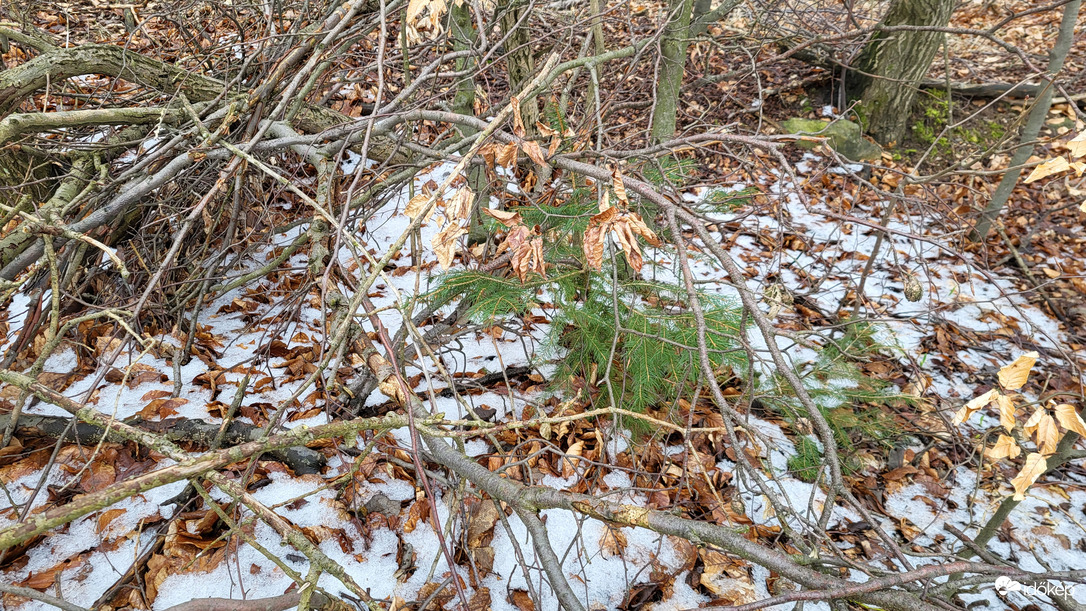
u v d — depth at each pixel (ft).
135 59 8.72
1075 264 13.38
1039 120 12.23
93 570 6.47
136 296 9.11
